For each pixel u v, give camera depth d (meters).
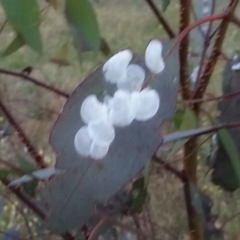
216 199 0.49
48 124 0.48
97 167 0.18
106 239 0.36
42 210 0.31
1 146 0.42
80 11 0.19
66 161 0.18
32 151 0.32
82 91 0.19
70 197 0.18
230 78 0.27
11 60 0.58
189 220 0.29
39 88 0.58
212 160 0.27
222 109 0.26
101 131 0.18
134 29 0.60
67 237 0.31
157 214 0.46
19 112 0.47
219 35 0.27
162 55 0.19
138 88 0.19
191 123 0.24
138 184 0.30
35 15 0.17
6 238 0.35
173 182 0.45
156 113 0.18
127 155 0.18
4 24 0.22
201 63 0.28
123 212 0.32
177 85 0.19
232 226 0.50
